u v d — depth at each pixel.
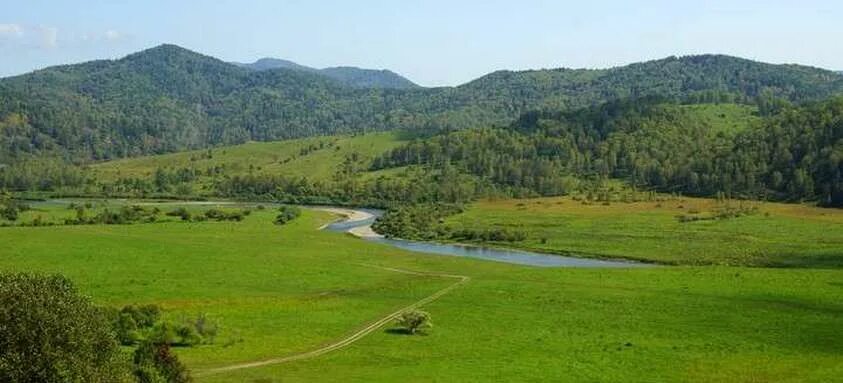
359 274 141.25
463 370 75.88
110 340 51.22
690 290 123.62
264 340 88.06
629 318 103.31
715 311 107.38
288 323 97.81
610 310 108.75
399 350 84.94
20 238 168.38
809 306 110.25
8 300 47.47
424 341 89.81
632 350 85.50
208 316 99.88
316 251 172.25
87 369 47.50
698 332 94.94
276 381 70.19
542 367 77.75
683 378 74.12
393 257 168.25
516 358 81.44
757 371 76.75
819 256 169.75
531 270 149.12
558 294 121.38
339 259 161.88
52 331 47.28
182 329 84.75
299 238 197.12
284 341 88.00
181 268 138.75
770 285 126.88
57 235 175.62
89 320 50.25
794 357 82.81
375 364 78.25
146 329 86.19
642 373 75.88
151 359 58.50
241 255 158.75
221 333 90.75
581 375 74.88
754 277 135.38
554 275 142.38
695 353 84.38
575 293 122.00
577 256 183.88
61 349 46.91
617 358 81.75
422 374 73.94
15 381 45.22
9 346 46.16
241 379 70.88
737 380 73.56
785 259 168.50
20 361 45.59
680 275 139.38
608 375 75.00
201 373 73.19
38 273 52.50
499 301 115.94
